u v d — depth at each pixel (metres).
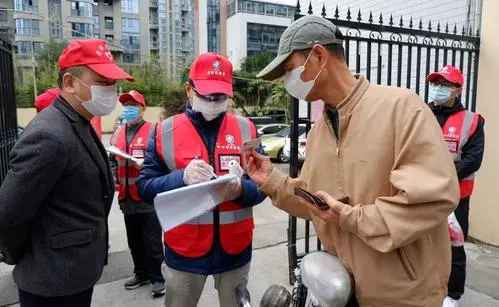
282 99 28.06
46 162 1.59
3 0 47.03
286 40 1.42
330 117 1.51
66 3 52.88
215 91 2.05
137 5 61.94
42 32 50.41
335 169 1.46
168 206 1.75
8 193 1.57
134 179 3.48
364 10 8.09
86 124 1.92
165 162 2.21
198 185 1.80
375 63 6.79
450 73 3.17
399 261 1.36
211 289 3.55
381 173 1.32
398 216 1.22
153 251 3.46
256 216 6.26
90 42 1.86
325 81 1.42
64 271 1.72
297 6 3.23
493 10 4.06
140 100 3.73
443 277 1.43
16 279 1.75
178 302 2.23
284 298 1.68
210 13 59.47
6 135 4.38
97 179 1.86
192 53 65.19
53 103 1.82
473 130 3.15
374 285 1.40
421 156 1.23
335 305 1.43
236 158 2.22
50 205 1.71
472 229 4.47
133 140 3.60
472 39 4.14
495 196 4.20
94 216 1.85
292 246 3.51
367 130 1.34
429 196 1.17
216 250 2.15
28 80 36.84
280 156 14.55
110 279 3.84
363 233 1.27
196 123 2.21
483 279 3.61
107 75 1.80
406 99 1.31
